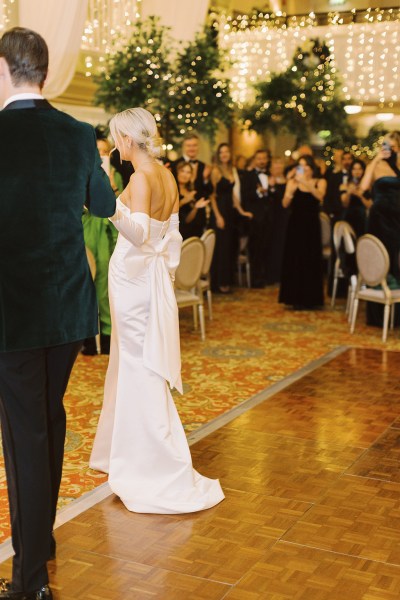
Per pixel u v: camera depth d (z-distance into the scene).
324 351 6.69
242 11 14.52
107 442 3.90
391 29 13.05
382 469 3.96
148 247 3.56
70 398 5.26
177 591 2.78
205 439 4.39
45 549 2.64
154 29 8.73
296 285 8.68
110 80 8.74
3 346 2.42
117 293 3.57
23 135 2.42
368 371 5.97
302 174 8.53
